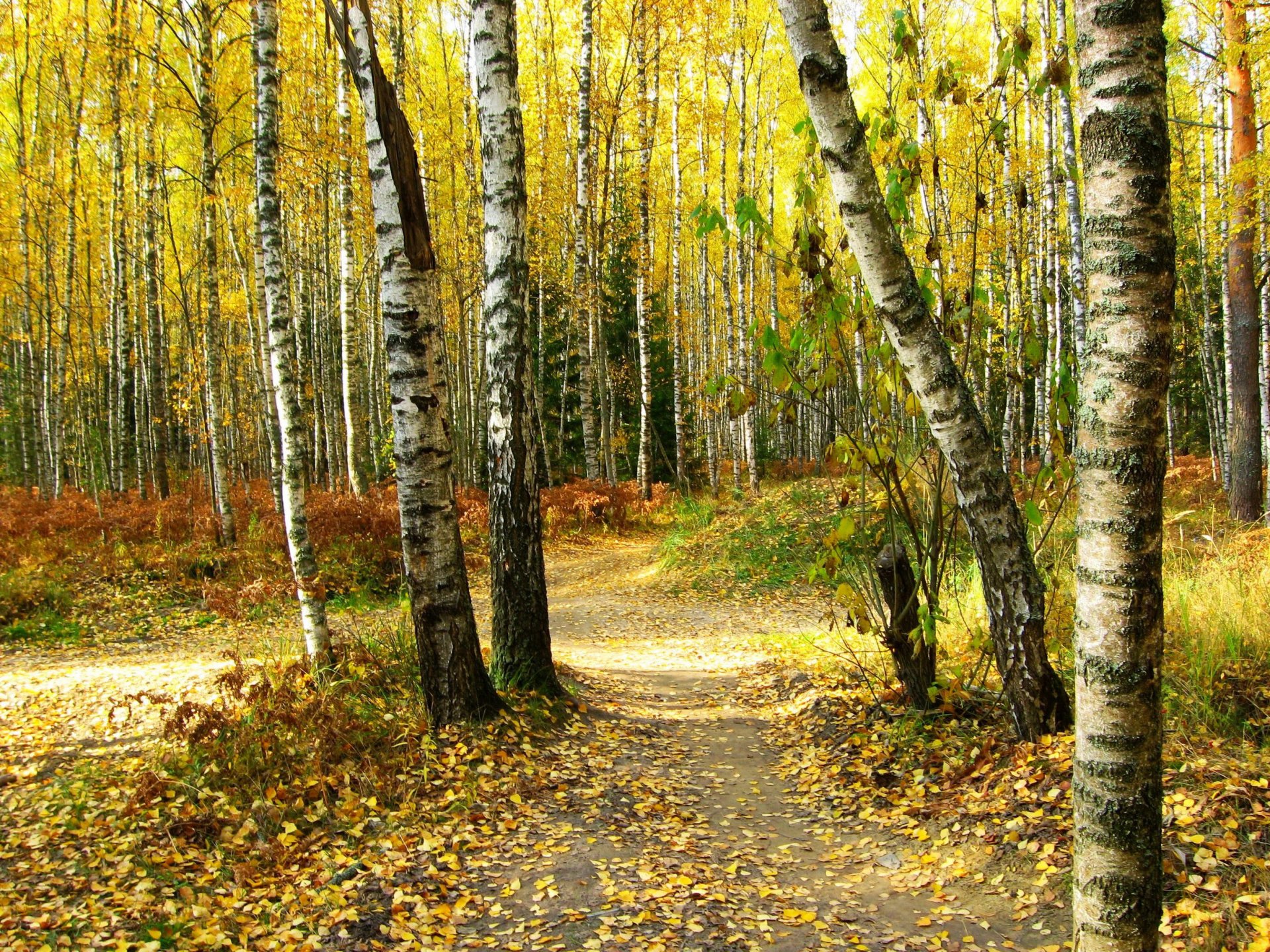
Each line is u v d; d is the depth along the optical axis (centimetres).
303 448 686
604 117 1881
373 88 493
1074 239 1114
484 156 604
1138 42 180
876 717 566
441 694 540
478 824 441
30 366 2141
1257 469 1117
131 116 1527
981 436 422
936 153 494
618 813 465
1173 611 556
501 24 586
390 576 1233
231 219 1650
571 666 798
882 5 1455
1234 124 1034
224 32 1448
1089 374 188
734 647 939
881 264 396
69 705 649
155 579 1145
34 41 1838
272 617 1053
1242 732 416
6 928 338
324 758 484
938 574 507
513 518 627
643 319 1873
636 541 1830
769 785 522
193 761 483
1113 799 183
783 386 471
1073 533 688
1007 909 330
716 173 2373
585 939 332
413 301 519
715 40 1803
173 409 2181
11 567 1116
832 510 1391
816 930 334
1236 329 1124
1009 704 470
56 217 1741
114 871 386
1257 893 292
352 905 365
